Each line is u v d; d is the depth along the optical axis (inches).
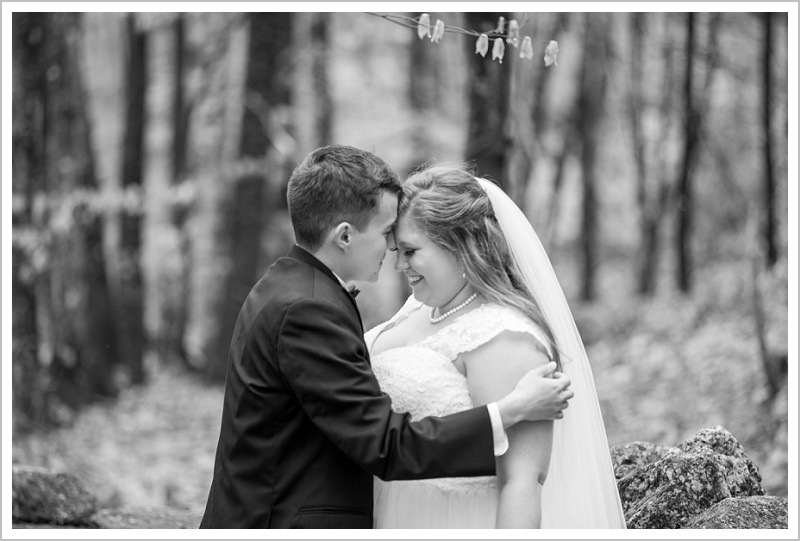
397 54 622.8
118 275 453.4
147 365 478.3
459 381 110.3
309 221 110.9
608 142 585.6
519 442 105.0
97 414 396.5
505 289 112.7
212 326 504.4
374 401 102.9
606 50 539.5
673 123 534.9
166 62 565.9
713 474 131.1
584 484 117.6
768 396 306.0
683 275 493.0
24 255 393.1
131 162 469.7
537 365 107.0
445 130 597.9
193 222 527.5
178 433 383.6
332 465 106.8
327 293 107.9
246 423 108.0
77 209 425.1
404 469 100.7
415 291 115.5
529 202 543.2
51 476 175.6
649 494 134.8
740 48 513.3
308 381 103.7
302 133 512.4
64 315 407.8
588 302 535.8
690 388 346.3
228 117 538.0
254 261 450.6
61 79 429.4
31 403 372.2
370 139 603.5
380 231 111.3
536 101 527.5
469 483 111.1
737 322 395.2
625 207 592.4
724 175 534.0
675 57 528.4
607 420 347.6
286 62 466.0
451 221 111.3
